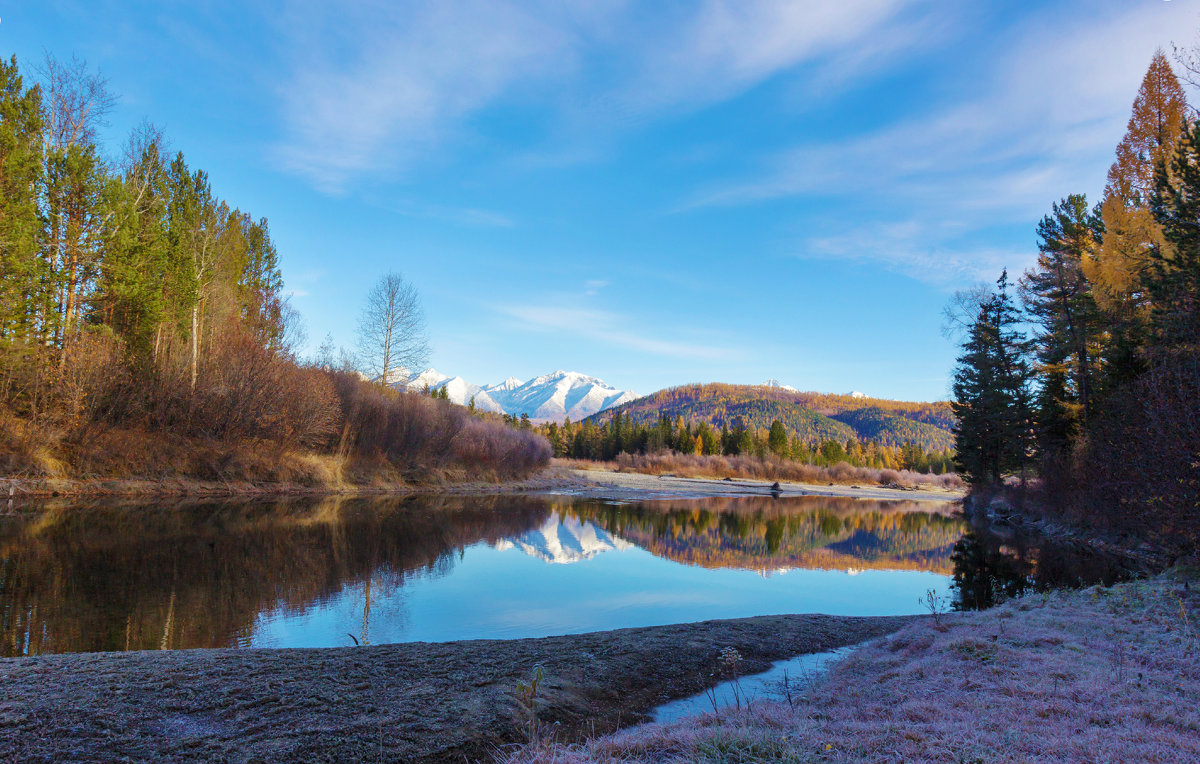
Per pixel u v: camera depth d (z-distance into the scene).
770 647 10.55
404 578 16.02
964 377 47.19
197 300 32.34
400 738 5.92
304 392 35.66
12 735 5.19
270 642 10.16
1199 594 11.09
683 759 5.11
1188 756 4.66
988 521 40.25
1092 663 7.61
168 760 5.07
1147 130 29.66
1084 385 32.81
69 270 26.64
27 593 11.90
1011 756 4.73
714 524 35.81
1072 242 34.91
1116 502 23.86
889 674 8.12
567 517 34.38
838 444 128.38
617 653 9.42
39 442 24.75
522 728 6.47
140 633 10.07
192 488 28.86
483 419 64.38
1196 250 19.23
